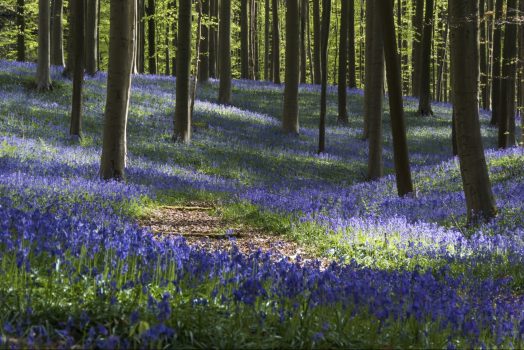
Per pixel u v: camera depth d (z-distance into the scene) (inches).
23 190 458.9
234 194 721.6
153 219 536.7
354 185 898.1
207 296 203.3
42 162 700.0
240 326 184.9
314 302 205.5
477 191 499.2
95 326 179.2
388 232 454.3
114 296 195.2
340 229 471.8
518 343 195.5
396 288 235.6
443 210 572.1
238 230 517.0
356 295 213.5
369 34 1363.2
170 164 909.2
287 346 178.2
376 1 637.9
